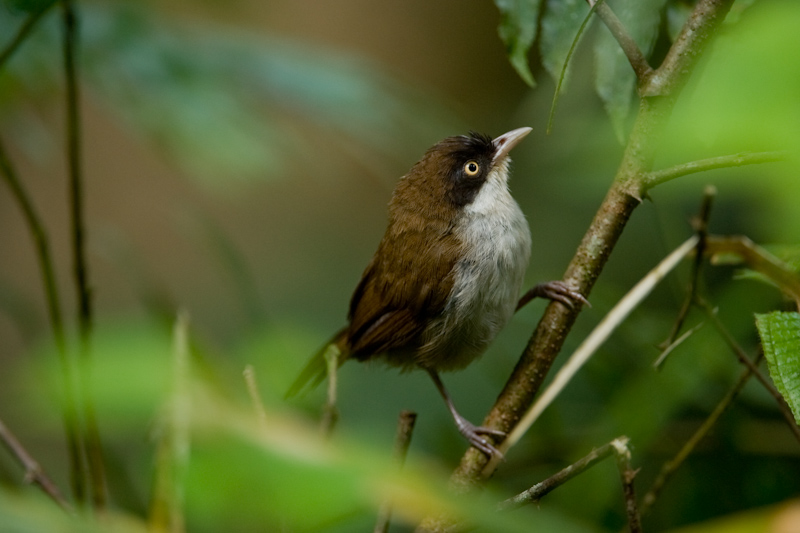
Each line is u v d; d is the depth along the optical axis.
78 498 5.66
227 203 16.36
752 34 1.81
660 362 5.64
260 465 1.53
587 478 6.80
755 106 1.71
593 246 5.24
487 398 9.50
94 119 16.44
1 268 15.51
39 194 15.99
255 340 2.75
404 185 8.53
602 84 5.20
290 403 6.24
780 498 6.73
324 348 7.67
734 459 6.92
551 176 6.70
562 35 5.08
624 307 5.65
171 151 8.02
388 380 9.61
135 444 6.95
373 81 8.93
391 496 1.55
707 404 7.06
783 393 3.50
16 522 1.60
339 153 15.61
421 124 8.90
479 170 8.15
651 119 4.73
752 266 5.21
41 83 8.07
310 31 16.50
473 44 16.59
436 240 8.00
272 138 8.47
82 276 5.96
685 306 5.71
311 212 16.19
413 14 16.50
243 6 10.17
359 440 1.68
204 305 14.42
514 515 1.64
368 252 15.37
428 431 8.81
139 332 1.54
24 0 5.32
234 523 2.68
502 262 7.86
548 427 7.32
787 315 3.68
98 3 8.33
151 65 7.95
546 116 7.20
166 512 3.54
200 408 1.80
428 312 8.03
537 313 8.31
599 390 7.62
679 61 4.56
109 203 16.16
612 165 5.45
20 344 13.43
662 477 5.77
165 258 15.83
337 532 3.71
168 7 9.76
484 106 15.72
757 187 3.36
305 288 14.45
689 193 7.30
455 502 1.61
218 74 8.15
